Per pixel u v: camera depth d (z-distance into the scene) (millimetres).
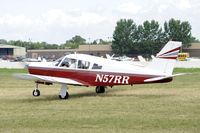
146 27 160125
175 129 13508
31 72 24500
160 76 22234
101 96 23812
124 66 22969
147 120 15195
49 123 14781
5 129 13750
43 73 24156
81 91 27281
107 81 23141
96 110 17953
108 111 17609
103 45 158750
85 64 23500
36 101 21734
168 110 17734
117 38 160000
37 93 23859
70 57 23953
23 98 23359
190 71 52875
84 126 14148
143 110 17797
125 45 160250
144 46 160500
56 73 23859
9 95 25125
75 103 20562
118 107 18812
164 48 22516
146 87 29844
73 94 25359
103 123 14680
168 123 14547
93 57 23953
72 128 13820
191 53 152750
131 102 20625
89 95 24562
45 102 21203
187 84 32562
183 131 13188
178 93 25359
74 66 23609
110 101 21172
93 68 23375
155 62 22609
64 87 22797
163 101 20969
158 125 14203
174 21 158750
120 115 16453
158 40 161000
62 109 18422
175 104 19719
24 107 19266
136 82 22625
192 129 13484
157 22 160375
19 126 14273
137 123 14617
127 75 22719
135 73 22578
